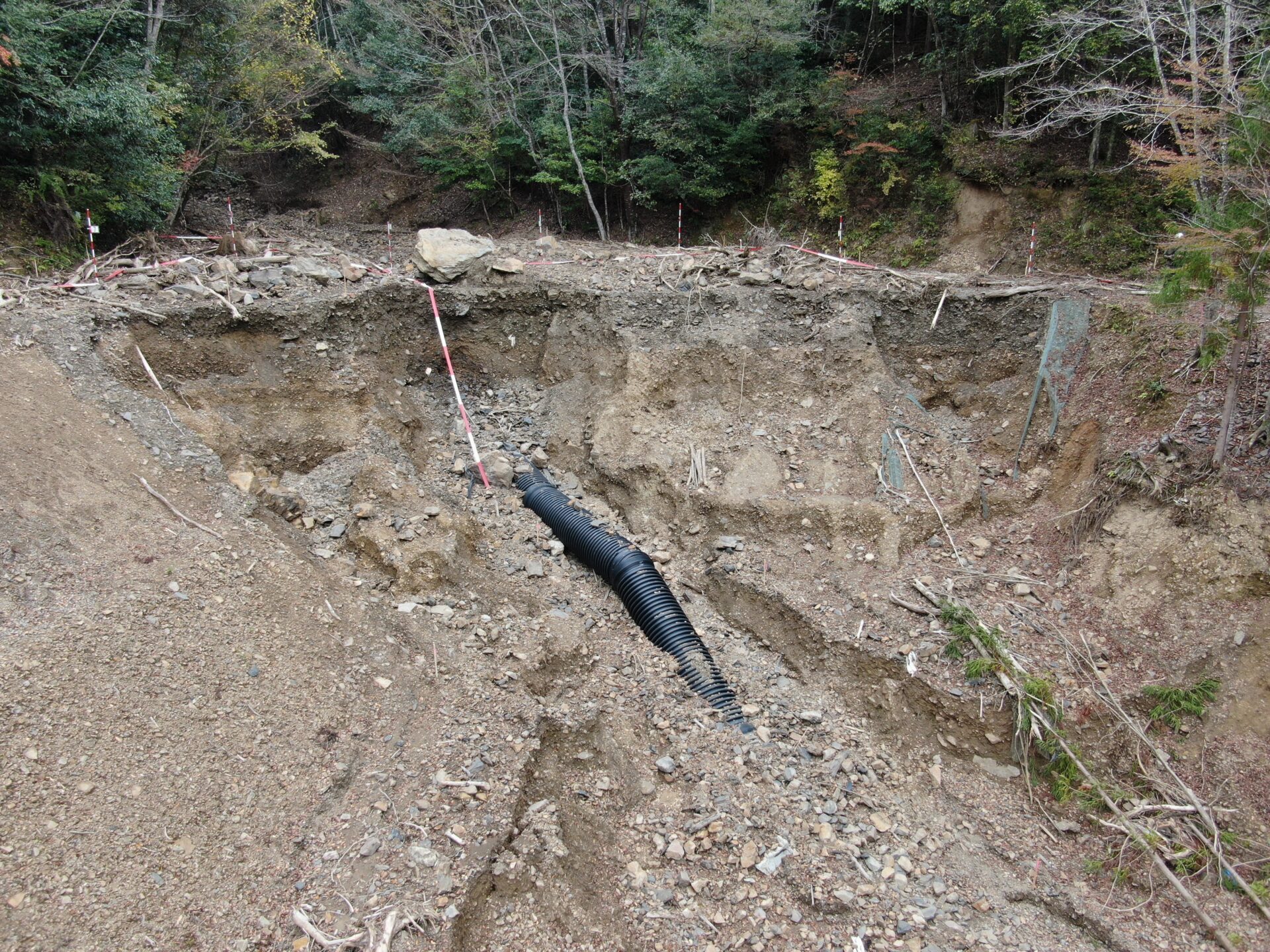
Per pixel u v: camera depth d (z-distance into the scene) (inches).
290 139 802.2
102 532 254.2
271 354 358.0
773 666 312.3
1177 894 227.9
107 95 414.0
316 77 752.3
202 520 277.7
